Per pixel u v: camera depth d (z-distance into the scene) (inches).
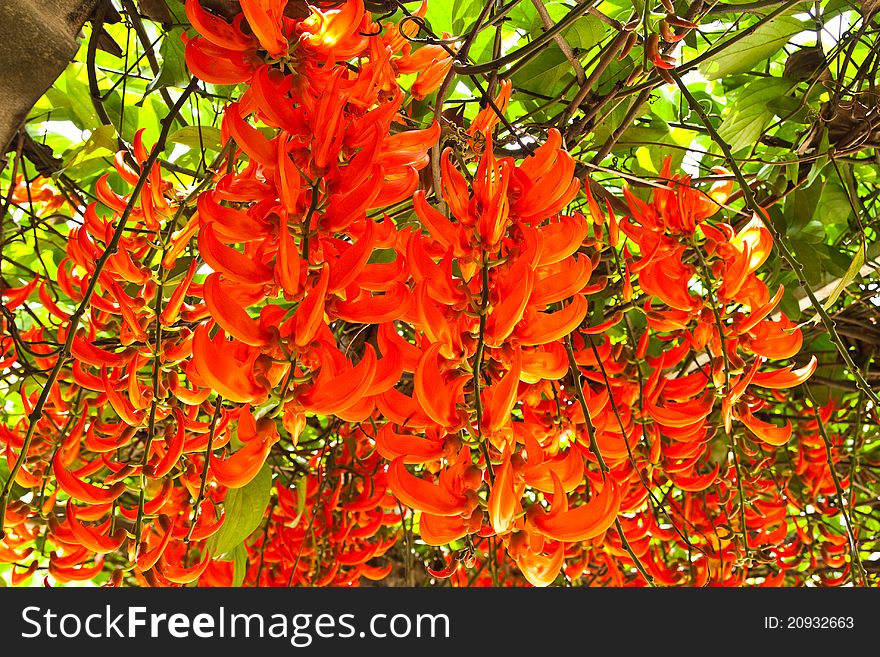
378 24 43.4
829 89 72.7
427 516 33.0
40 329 68.5
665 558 84.4
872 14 68.4
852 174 73.9
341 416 33.8
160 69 62.2
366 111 34.6
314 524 82.5
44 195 74.4
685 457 59.8
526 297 31.4
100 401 55.5
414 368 35.1
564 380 56.6
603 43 74.6
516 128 61.4
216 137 56.4
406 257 32.4
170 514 51.1
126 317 43.6
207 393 41.3
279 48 32.1
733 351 50.3
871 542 98.9
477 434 32.4
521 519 32.8
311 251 31.6
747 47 71.5
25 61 41.7
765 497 93.0
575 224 34.3
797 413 96.7
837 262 84.4
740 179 49.8
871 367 98.0
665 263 49.6
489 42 80.0
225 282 32.6
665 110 89.9
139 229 46.4
